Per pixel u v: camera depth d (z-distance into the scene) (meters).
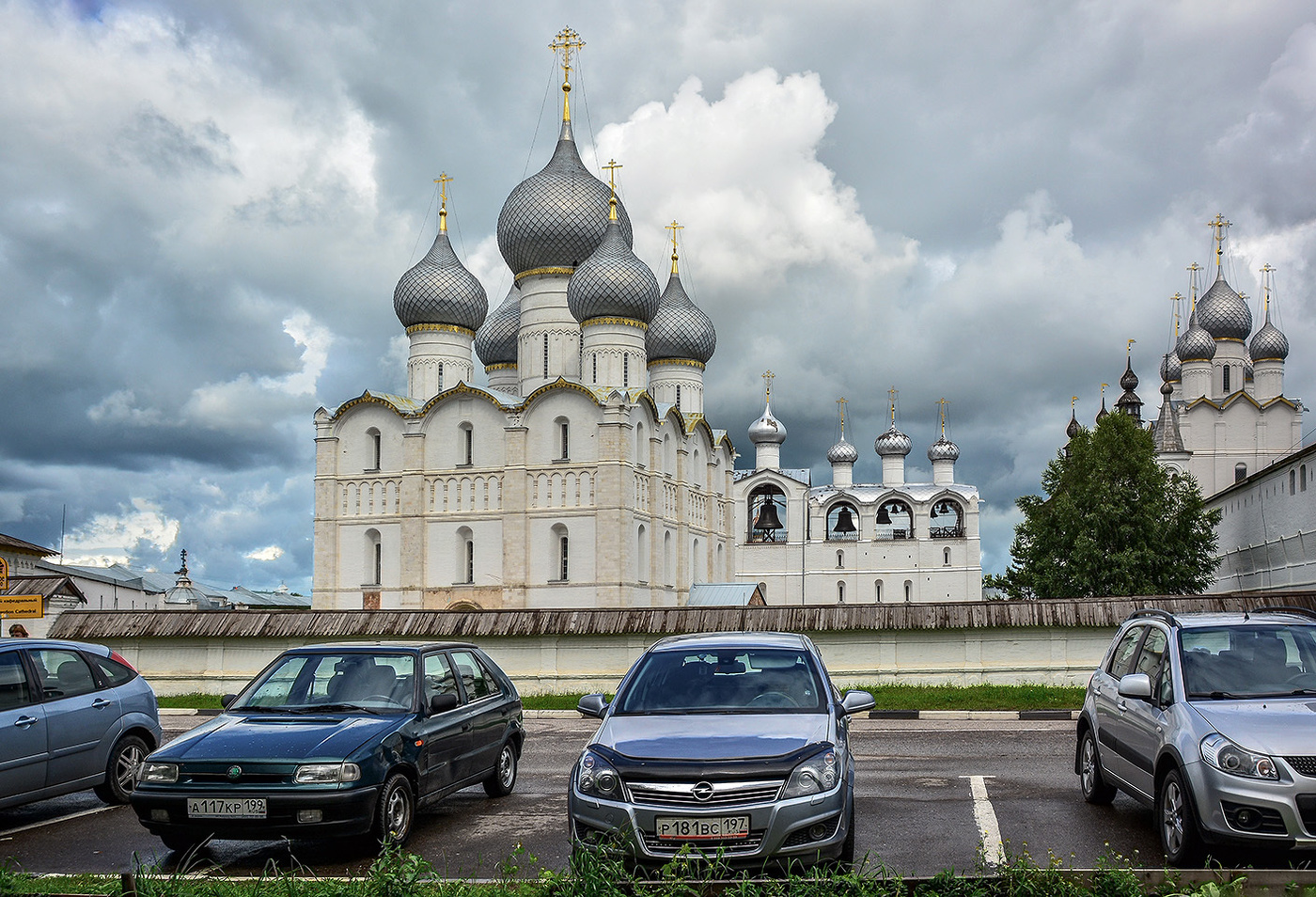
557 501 53.50
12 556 44.88
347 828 10.38
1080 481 52.22
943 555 90.75
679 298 66.81
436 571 54.66
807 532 92.56
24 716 12.52
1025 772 14.96
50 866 10.75
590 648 27.66
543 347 60.59
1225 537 61.19
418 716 11.85
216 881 8.81
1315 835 8.67
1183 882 7.41
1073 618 26.17
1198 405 74.06
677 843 8.55
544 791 14.38
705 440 65.88
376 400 56.41
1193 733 9.52
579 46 63.59
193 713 25.78
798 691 10.38
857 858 10.12
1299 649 10.58
